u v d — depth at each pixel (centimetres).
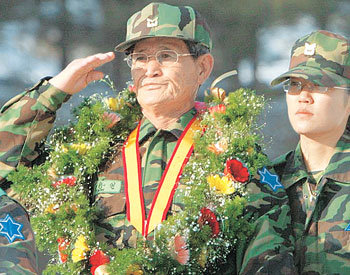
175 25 880
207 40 909
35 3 3806
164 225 827
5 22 3762
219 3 3719
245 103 902
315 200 847
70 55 3816
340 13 3853
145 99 888
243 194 843
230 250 841
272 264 802
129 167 886
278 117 3441
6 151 880
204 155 873
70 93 892
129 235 852
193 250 825
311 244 839
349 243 827
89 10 3828
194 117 913
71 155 883
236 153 865
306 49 862
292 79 849
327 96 838
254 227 833
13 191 888
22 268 716
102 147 888
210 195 842
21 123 883
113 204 869
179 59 885
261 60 3781
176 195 860
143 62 888
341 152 859
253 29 3775
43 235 859
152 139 896
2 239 730
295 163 880
